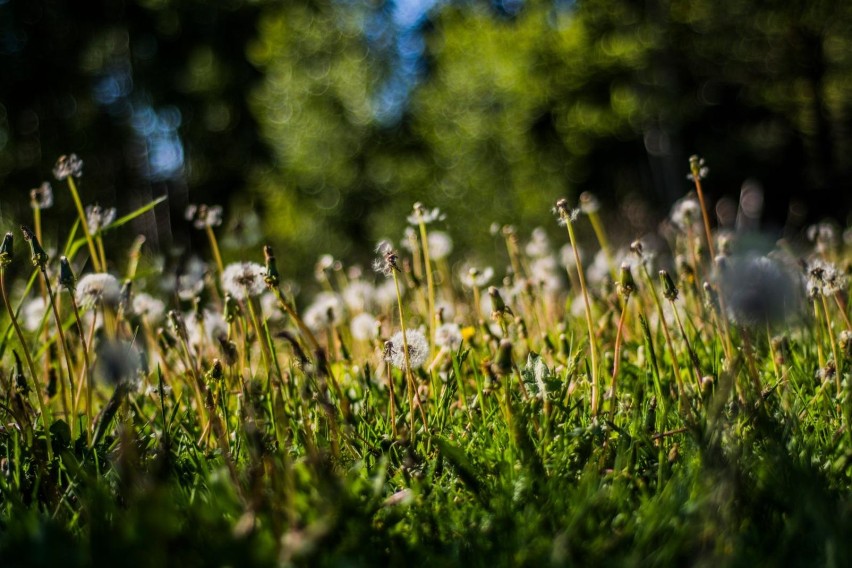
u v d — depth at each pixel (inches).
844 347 58.7
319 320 72.6
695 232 70.4
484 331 66.3
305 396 59.8
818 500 48.7
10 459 56.0
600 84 324.8
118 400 58.5
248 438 52.2
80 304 61.3
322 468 50.7
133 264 70.6
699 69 406.6
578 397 60.7
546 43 295.3
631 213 228.4
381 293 80.8
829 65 374.0
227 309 60.2
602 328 69.0
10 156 420.8
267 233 295.3
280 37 308.8
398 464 57.4
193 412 62.7
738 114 446.0
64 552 47.6
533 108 291.9
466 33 285.3
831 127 392.2
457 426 60.8
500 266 188.9
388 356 58.7
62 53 473.7
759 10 372.2
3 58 457.4
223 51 494.3
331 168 297.4
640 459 55.5
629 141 390.9
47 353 67.0
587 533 50.1
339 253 287.1
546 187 263.3
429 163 284.2
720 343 63.3
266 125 314.8
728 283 54.2
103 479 55.2
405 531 51.7
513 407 56.3
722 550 48.6
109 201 466.0
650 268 73.4
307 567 48.3
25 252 115.6
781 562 48.1
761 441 54.0
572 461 55.2
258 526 50.3
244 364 63.8
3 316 94.3
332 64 304.8
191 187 502.3
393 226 267.3
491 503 52.8
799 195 423.8
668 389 59.9
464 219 252.4
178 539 48.7
